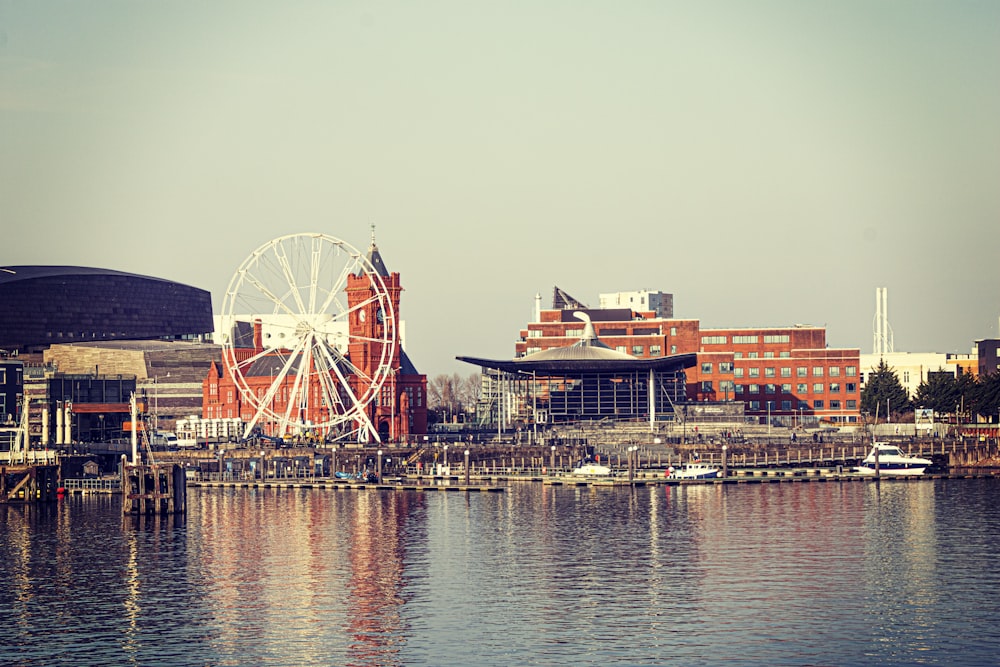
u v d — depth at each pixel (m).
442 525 196.50
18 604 142.12
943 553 165.50
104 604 141.75
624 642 123.25
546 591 145.12
